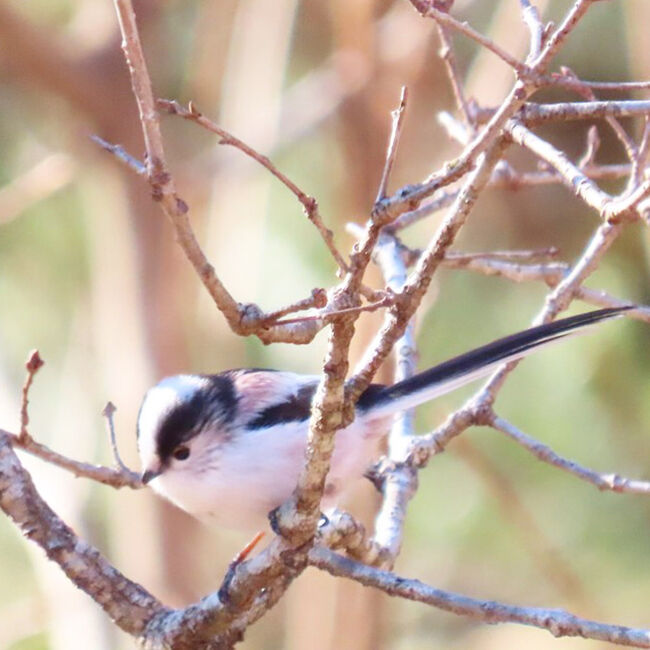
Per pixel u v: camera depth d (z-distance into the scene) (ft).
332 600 36.27
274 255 40.70
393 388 21.93
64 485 36.55
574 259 42.63
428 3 15.66
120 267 41.47
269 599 19.06
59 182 40.57
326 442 16.31
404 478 23.03
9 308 44.06
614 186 42.68
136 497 40.14
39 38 39.19
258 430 21.86
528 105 17.66
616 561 40.37
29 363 18.85
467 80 38.73
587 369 40.01
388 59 38.42
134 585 19.54
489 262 25.88
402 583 17.72
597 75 41.09
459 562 41.75
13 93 43.42
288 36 40.86
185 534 40.14
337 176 40.98
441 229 15.75
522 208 42.91
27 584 41.11
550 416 40.34
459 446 35.35
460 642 41.57
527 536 36.78
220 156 40.01
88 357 42.75
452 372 21.83
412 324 26.07
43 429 43.14
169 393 22.48
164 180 15.16
